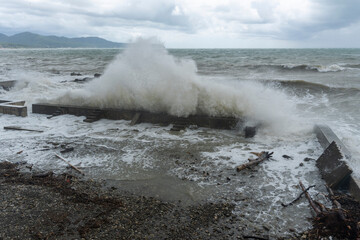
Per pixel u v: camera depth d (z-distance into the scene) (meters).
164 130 8.75
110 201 4.72
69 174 5.76
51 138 7.99
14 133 8.45
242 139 7.85
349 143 6.89
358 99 12.68
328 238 3.73
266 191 5.05
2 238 3.73
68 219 4.19
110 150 7.09
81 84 18.02
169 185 5.32
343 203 4.48
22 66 35.31
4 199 4.71
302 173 5.70
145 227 4.02
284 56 55.72
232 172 5.82
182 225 4.08
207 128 8.95
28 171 5.91
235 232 3.93
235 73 25.11
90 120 9.69
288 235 3.85
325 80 19.08
